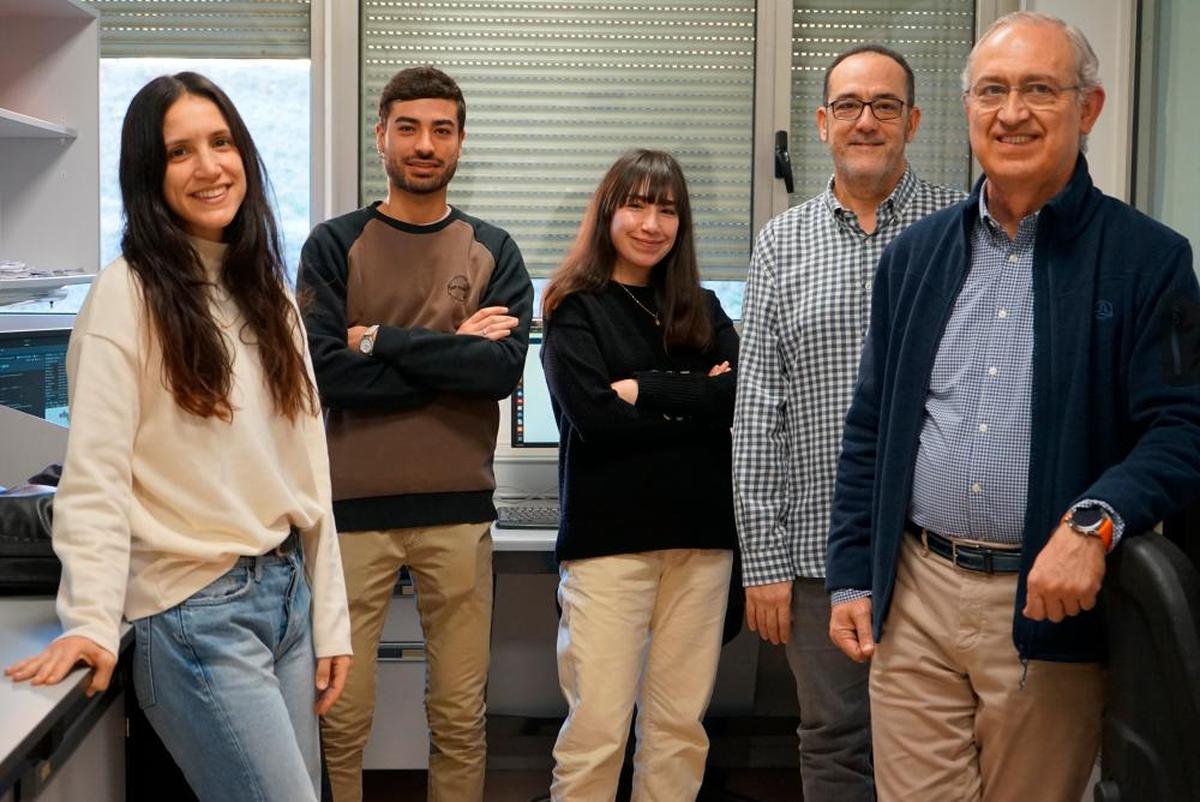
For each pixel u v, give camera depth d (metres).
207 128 1.85
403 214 2.95
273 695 1.87
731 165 3.95
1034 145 1.84
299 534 2.05
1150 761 1.61
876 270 2.30
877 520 2.05
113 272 1.82
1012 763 1.96
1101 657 1.84
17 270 2.99
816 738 2.62
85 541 1.72
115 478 1.76
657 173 2.71
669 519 2.69
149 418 1.82
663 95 3.94
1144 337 1.78
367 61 3.90
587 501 2.70
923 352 2.00
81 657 1.66
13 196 3.23
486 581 2.96
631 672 2.71
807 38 3.93
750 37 3.92
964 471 1.92
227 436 1.86
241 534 1.86
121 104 3.90
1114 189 3.60
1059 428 1.84
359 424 2.82
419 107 2.86
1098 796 1.71
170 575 1.83
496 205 3.94
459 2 3.89
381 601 2.90
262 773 1.83
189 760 1.86
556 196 3.94
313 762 2.02
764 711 3.93
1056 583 1.69
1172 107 3.38
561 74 3.92
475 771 2.99
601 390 2.64
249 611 1.87
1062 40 1.85
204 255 1.91
